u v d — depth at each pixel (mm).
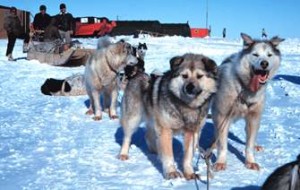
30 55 15328
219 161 4781
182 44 21891
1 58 15711
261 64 4512
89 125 6965
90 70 7438
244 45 4742
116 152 5418
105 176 4562
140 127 6551
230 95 4734
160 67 12719
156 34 34188
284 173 3041
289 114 7488
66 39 15344
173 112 4363
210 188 4148
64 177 4535
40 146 5703
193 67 4285
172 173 4438
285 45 22703
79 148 5598
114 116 7434
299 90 9531
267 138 5992
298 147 5512
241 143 5852
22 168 4832
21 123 7055
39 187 4254
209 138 6055
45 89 9797
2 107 8391
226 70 4805
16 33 15266
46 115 7672
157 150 4977
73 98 9375
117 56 7297
